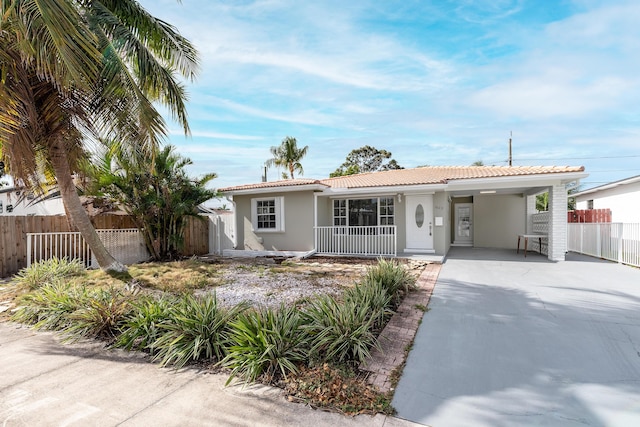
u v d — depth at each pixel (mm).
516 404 2979
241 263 11492
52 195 14055
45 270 8117
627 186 14734
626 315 5336
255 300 6383
